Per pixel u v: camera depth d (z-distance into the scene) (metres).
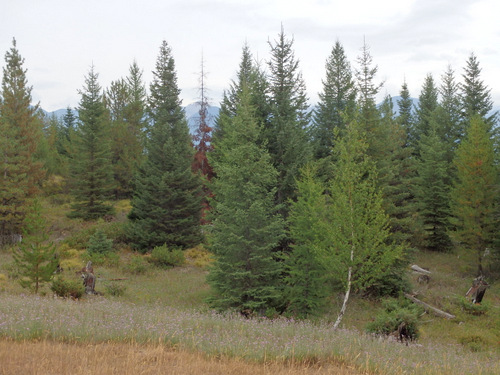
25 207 32.66
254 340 10.61
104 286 22.08
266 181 18.67
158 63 39.50
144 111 47.25
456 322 20.91
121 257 29.34
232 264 18.12
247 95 21.31
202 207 33.19
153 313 12.92
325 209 18.03
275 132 22.42
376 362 9.62
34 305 12.41
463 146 31.12
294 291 18.22
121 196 46.06
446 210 34.28
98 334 10.01
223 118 28.73
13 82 37.50
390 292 23.20
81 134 38.66
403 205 26.50
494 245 29.06
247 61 36.03
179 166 32.62
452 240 36.91
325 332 12.39
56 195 44.50
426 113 54.59
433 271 30.39
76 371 7.48
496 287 27.56
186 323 11.90
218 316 14.21
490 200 29.31
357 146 17.72
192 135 37.50
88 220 36.84
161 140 33.31
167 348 9.70
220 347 9.61
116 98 50.34
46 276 18.66
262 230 17.81
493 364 11.59
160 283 24.42
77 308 12.96
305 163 21.70
